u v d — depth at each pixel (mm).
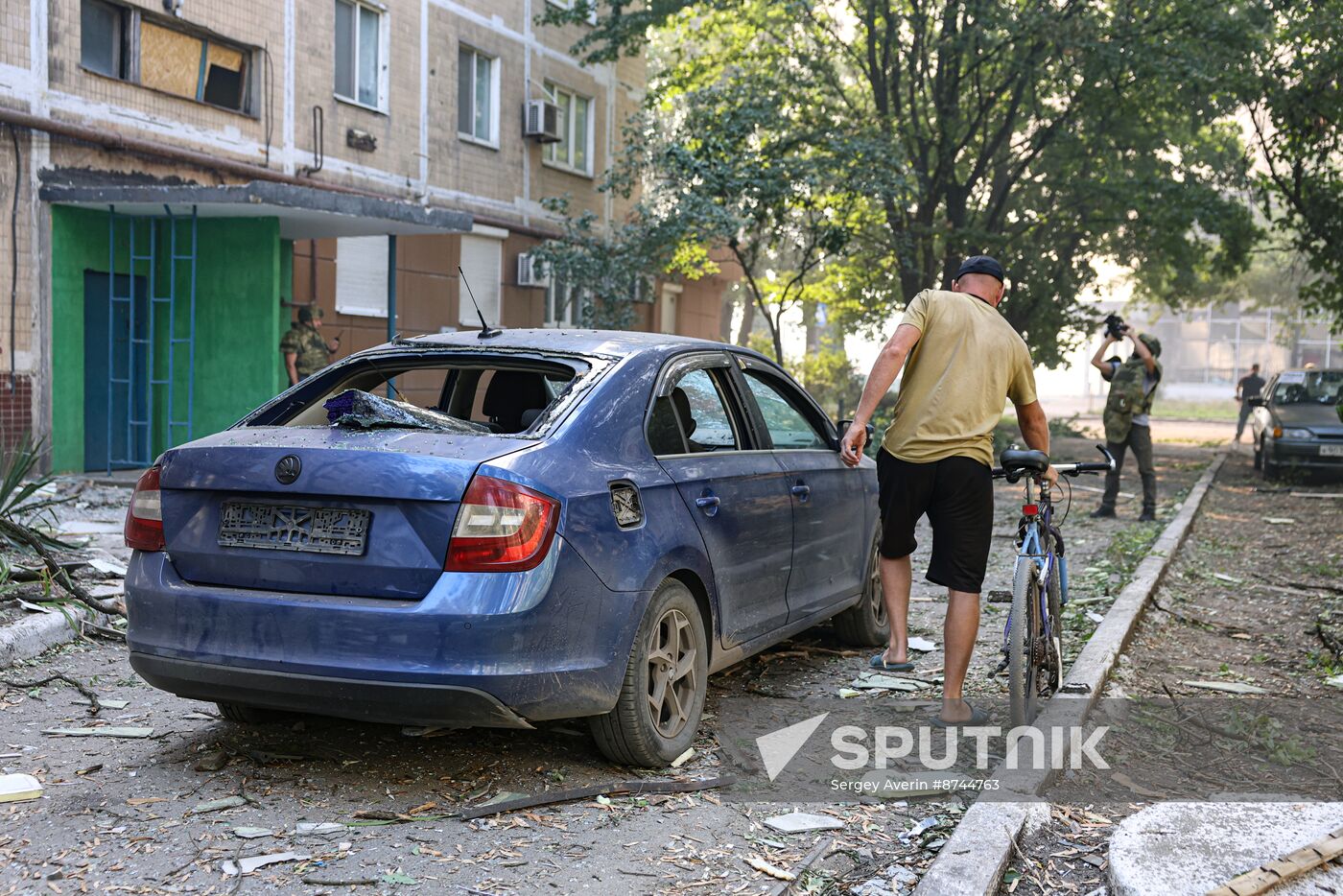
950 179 21781
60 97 12336
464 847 3535
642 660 4086
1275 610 7875
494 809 3812
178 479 4000
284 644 3719
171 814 3725
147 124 13398
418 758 4305
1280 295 53781
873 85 21031
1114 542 10727
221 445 4008
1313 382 19391
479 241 19922
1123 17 19562
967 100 22109
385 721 3736
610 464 4121
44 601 6094
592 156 23547
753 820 3834
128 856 3408
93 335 13141
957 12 19891
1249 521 13172
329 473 3756
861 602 6234
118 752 4324
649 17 20500
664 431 4539
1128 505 14391
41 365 12391
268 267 12945
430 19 18406
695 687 4445
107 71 13172
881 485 5008
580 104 23281
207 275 13172
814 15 21375
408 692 3598
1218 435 34812
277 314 13086
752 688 5477
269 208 12156
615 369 4441
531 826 3715
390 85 17609
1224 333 69000
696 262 22906
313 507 3809
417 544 3666
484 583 3621
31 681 5207
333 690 3668
